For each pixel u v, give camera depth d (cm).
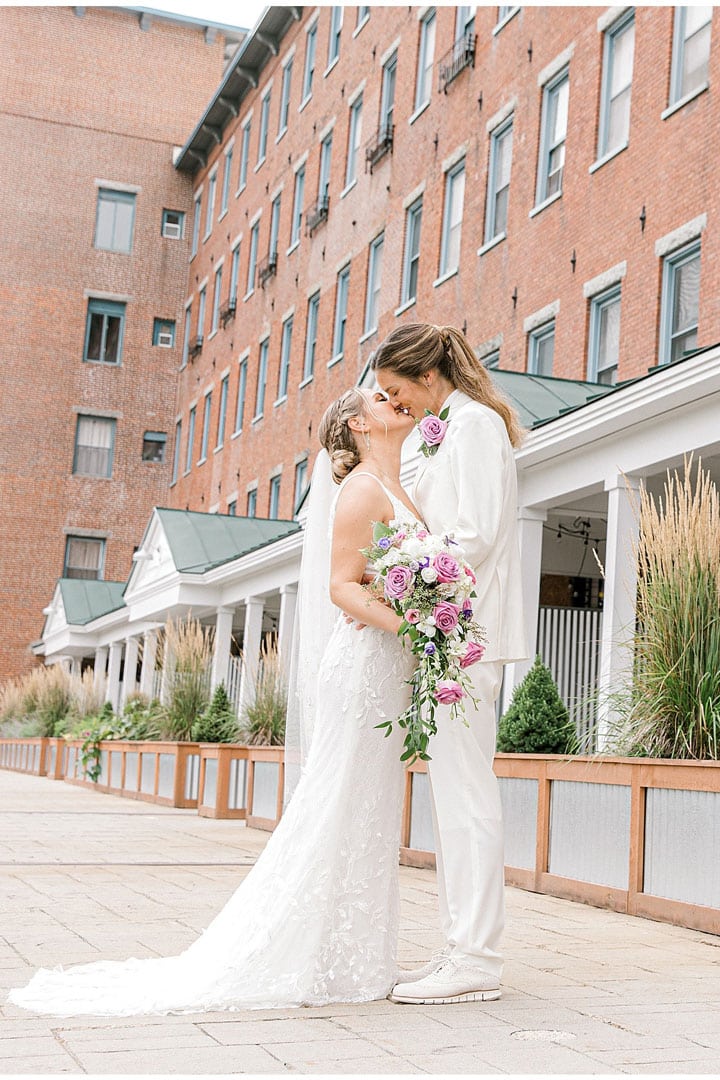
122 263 4003
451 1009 395
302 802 423
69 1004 386
